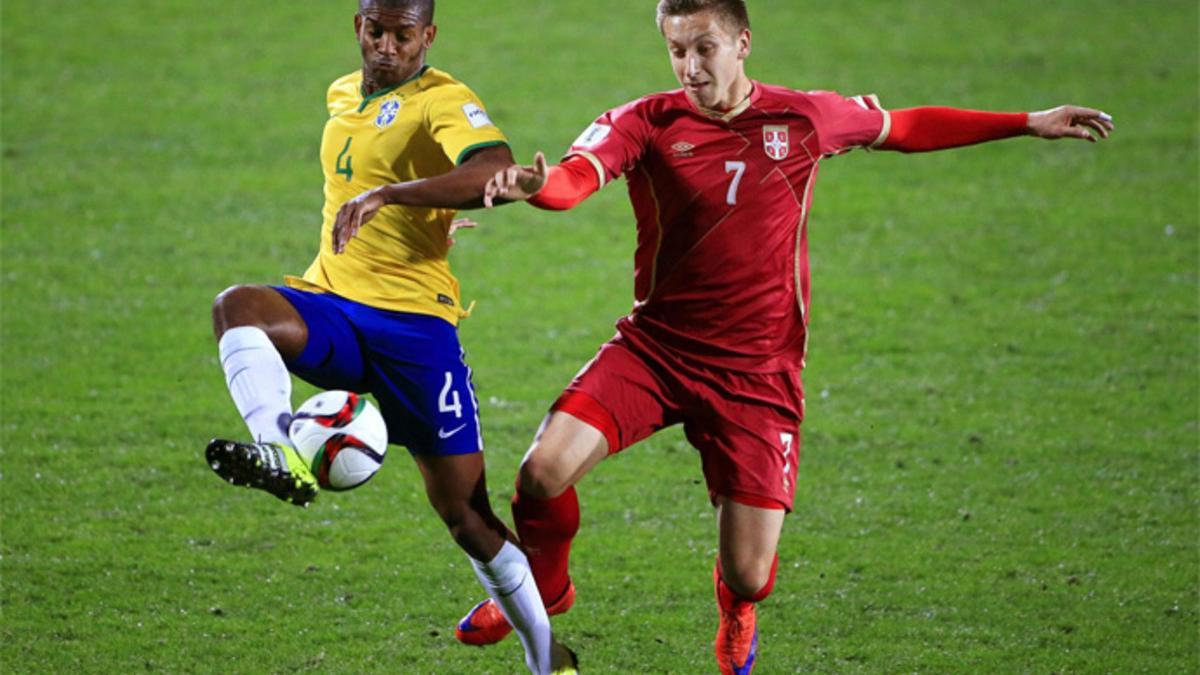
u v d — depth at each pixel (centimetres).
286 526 2600
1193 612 2347
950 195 4575
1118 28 6134
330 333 1786
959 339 3569
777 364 1892
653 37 5712
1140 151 4916
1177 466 2923
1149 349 3525
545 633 1923
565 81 5219
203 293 3697
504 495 2731
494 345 3472
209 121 4894
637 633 2250
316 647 2175
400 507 2697
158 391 3155
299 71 5338
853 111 1864
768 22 5966
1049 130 1894
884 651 2202
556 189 1664
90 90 5106
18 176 4406
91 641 2156
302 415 1606
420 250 1823
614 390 1867
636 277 1906
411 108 1781
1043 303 3794
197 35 5659
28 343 3366
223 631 2211
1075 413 3175
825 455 2956
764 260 1839
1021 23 6141
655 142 1805
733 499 1892
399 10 1772
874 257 4088
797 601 2366
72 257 3881
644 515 2683
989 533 2630
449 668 2134
